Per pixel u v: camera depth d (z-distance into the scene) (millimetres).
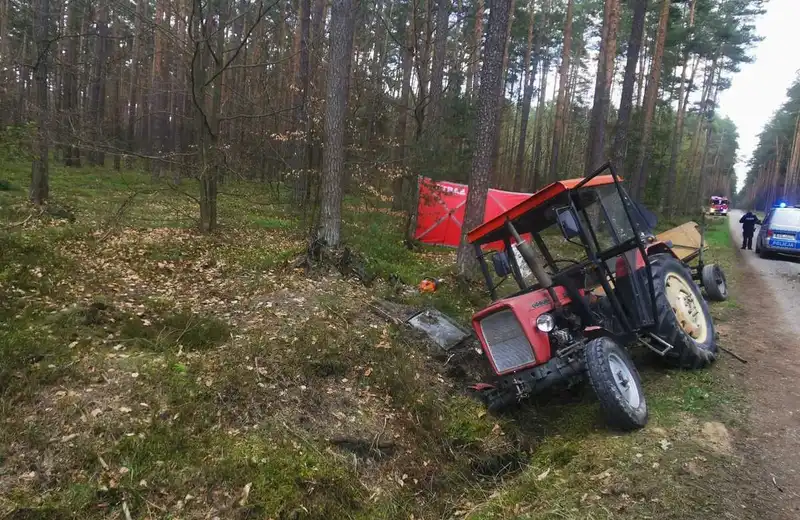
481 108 9586
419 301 8094
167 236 10961
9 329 5129
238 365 5148
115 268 8117
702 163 55594
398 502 4355
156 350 5379
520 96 41312
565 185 5219
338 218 9312
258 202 15797
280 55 19766
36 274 6887
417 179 13828
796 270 14438
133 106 26953
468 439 5242
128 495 3533
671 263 6539
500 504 4137
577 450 4508
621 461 4094
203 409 4453
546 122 48250
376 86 15695
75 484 3531
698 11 32375
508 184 40594
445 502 4559
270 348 5566
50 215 11383
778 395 5172
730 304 9180
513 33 31406
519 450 5098
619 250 5488
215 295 7543
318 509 3869
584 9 34031
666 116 38875
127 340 5457
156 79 21922
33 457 3666
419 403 5426
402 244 13680
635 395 4820
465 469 4945
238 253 10164
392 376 5629
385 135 16422
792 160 56344
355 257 9328
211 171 12047
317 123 13406
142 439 3961
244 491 3729
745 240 19734
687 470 3844
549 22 35562
